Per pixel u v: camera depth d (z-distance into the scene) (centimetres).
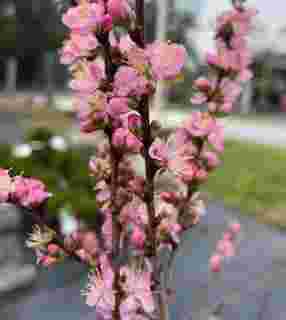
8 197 32
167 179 35
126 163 33
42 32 1048
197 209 38
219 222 287
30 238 34
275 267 215
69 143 333
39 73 1348
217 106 39
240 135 694
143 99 27
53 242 34
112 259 32
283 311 166
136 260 33
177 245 37
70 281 204
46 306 187
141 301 31
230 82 40
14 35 1093
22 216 218
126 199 31
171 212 37
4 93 1201
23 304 189
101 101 27
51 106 860
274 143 647
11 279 198
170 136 32
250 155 530
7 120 729
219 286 178
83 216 213
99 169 32
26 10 1074
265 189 377
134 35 27
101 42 27
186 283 191
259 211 319
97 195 33
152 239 33
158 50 26
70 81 27
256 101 962
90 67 27
